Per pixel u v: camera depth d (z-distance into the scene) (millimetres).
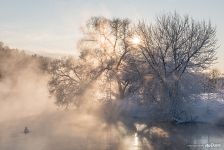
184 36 54469
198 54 54250
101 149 36500
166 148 36844
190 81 54375
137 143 39031
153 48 55125
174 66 54375
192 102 54000
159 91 54469
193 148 36812
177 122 51406
